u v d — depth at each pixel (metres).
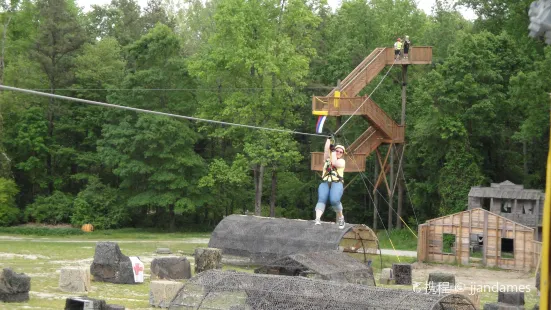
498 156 62.72
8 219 69.00
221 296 19.91
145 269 35.75
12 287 23.78
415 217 64.88
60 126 74.94
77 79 77.06
